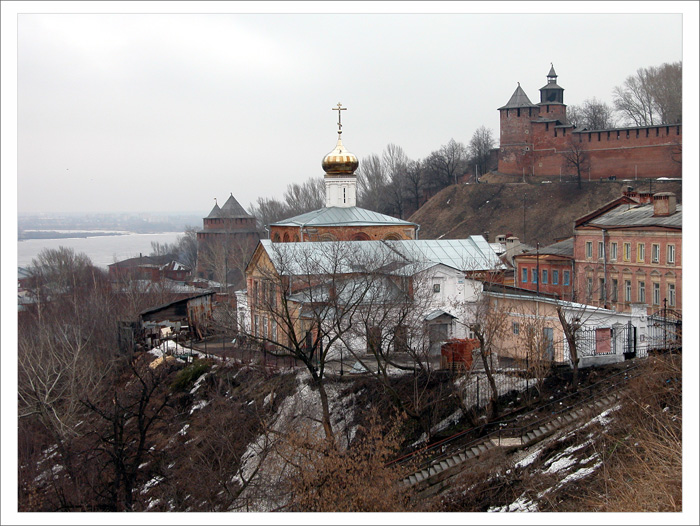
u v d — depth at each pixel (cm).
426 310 5178
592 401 3722
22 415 4803
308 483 3231
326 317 4606
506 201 13925
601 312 4506
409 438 4134
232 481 4144
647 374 3553
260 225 15488
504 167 15275
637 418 3328
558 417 3725
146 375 5575
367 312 4625
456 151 16675
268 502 3566
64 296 8812
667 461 2797
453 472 3612
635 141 13200
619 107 15138
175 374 5753
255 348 5581
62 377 5597
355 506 3108
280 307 5478
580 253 7031
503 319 4444
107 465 4425
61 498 3991
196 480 4025
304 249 5422
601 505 2800
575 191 13438
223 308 6297
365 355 5050
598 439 3334
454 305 5312
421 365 4291
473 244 6431
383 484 3212
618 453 3178
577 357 4162
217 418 4600
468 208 14250
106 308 7600
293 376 4950
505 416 3928
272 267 5666
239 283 11331
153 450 4594
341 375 4706
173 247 18375
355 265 5391
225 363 5647
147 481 4391
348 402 4488
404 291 4906
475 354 4366
